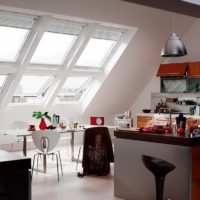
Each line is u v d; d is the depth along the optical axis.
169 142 4.28
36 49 7.33
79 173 6.12
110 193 5.09
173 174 4.27
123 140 4.81
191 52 9.24
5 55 7.23
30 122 8.69
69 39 7.66
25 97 8.62
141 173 4.61
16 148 8.43
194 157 4.16
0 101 8.00
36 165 6.93
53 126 6.62
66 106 9.41
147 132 4.60
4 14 6.30
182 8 3.41
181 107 9.37
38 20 6.73
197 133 4.36
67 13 6.61
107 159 6.28
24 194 2.48
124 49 8.31
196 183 4.19
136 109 10.43
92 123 7.25
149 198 4.53
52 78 8.49
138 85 9.91
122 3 7.02
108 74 8.81
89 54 8.44
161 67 9.33
